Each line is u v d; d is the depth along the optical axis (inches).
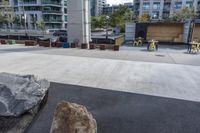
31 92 245.6
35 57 581.3
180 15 1967.3
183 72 429.1
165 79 375.9
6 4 2401.6
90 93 300.7
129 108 253.6
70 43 810.2
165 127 211.6
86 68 456.1
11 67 457.7
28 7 2709.2
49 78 374.9
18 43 949.8
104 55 635.5
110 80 366.3
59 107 186.5
